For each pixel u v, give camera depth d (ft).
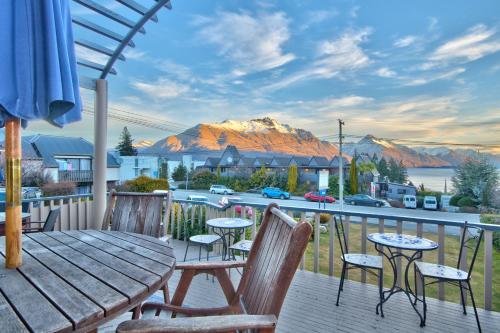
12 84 3.90
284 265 3.52
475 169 70.23
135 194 9.03
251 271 5.11
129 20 11.09
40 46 4.09
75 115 4.84
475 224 8.72
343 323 7.86
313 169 91.25
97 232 7.21
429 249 7.75
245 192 93.20
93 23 10.84
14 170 4.44
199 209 17.06
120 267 4.62
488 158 71.97
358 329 7.59
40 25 4.12
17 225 4.50
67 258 5.03
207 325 3.23
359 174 83.41
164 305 5.38
